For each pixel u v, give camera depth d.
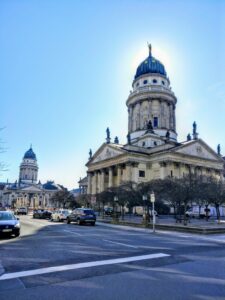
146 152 69.38
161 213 48.44
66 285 7.20
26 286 7.13
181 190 31.27
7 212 19.78
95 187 77.56
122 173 67.94
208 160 70.25
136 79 86.81
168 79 86.38
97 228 27.19
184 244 15.59
